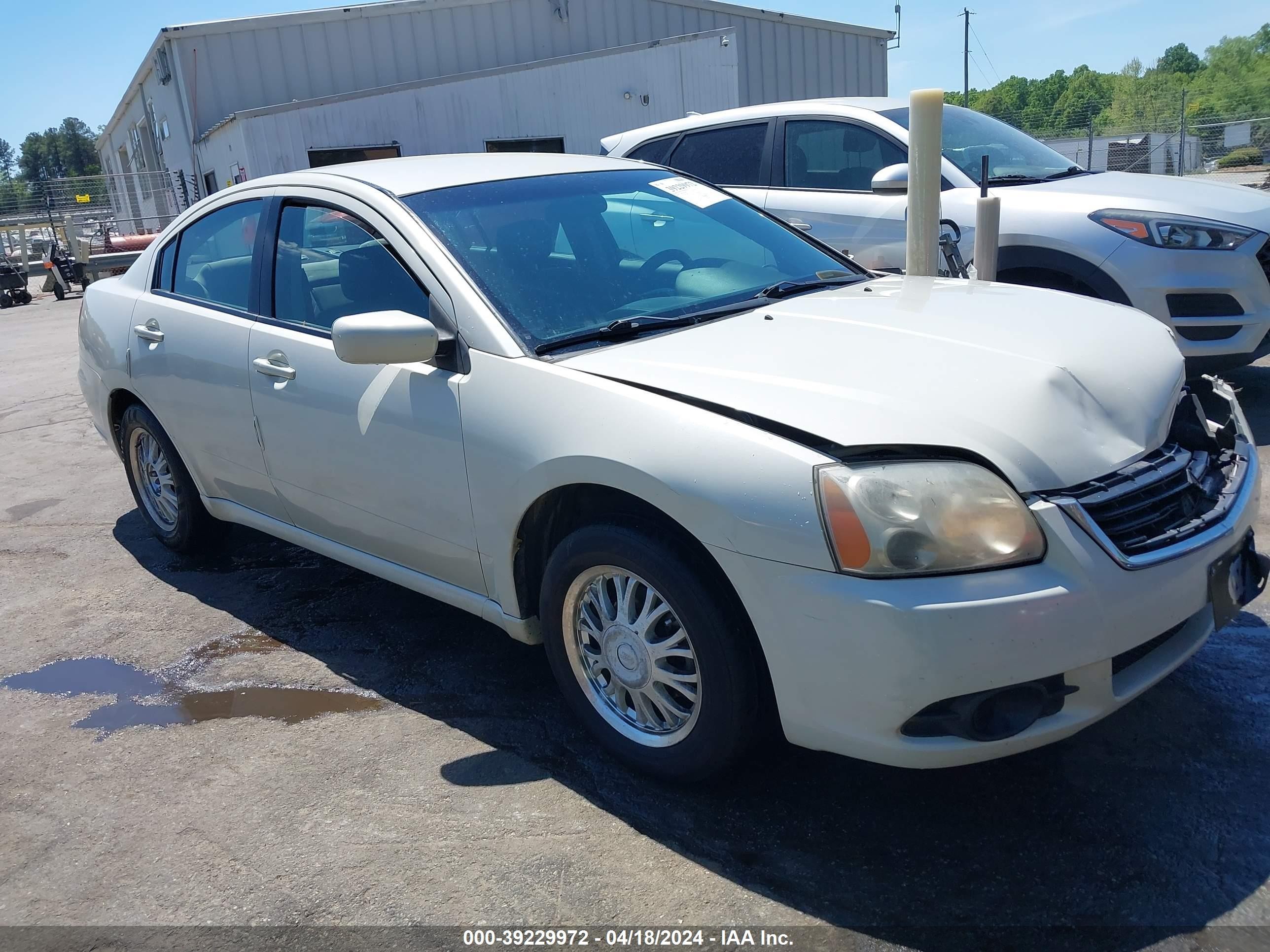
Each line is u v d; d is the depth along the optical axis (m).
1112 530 2.25
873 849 2.41
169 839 2.65
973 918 2.18
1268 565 2.69
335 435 3.25
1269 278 5.04
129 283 4.50
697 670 2.49
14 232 27.73
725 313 3.08
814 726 2.29
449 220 3.20
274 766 2.95
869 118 6.23
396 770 2.88
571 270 3.17
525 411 2.70
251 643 3.78
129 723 3.28
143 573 4.57
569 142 17.92
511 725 3.08
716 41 18.48
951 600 2.10
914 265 4.68
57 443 7.20
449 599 3.17
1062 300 3.12
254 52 18.42
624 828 2.55
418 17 19.52
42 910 2.42
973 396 2.37
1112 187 5.61
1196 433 2.70
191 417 3.95
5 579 4.63
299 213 3.57
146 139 25.78
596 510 2.71
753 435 2.32
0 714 3.40
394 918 2.30
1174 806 2.48
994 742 2.18
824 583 2.18
